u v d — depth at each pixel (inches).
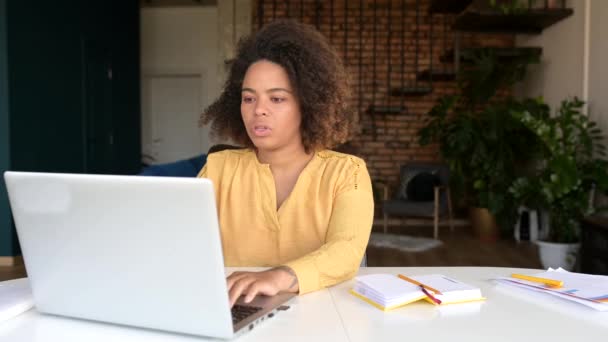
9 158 155.8
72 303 32.8
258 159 50.9
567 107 151.3
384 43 259.3
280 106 46.7
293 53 47.3
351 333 31.2
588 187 140.9
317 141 49.3
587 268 116.7
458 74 204.7
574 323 33.4
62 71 185.8
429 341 30.0
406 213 212.7
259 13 246.8
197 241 27.7
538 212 198.8
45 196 30.5
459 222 247.3
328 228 47.2
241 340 30.0
